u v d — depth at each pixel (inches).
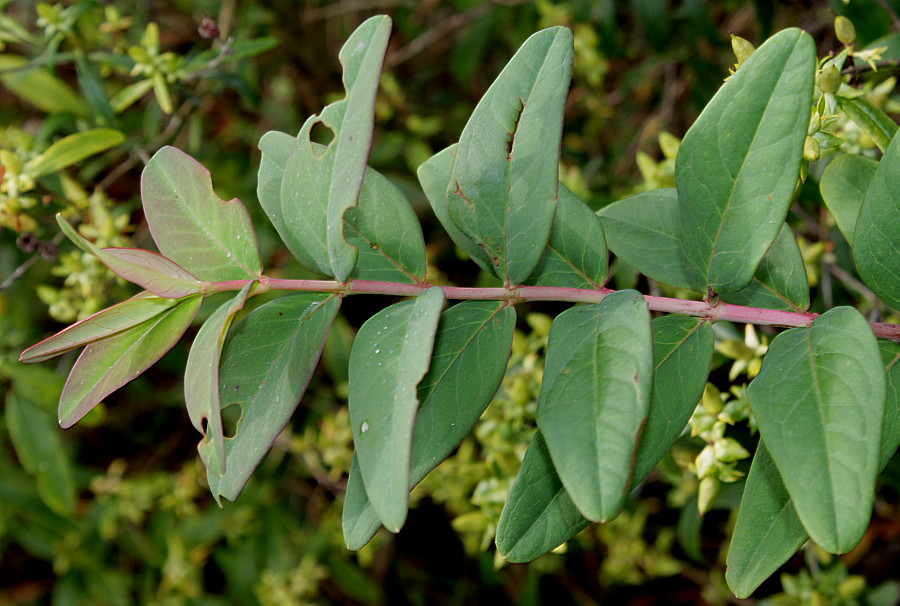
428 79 38.7
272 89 37.2
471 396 15.4
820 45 29.4
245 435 15.5
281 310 15.7
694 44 29.0
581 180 25.7
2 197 21.2
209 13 33.3
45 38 25.5
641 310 14.6
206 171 15.8
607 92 36.1
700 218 15.2
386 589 37.1
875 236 15.3
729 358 19.3
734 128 14.9
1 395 35.0
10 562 41.0
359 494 15.4
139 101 33.8
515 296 15.7
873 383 14.2
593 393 14.3
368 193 16.0
